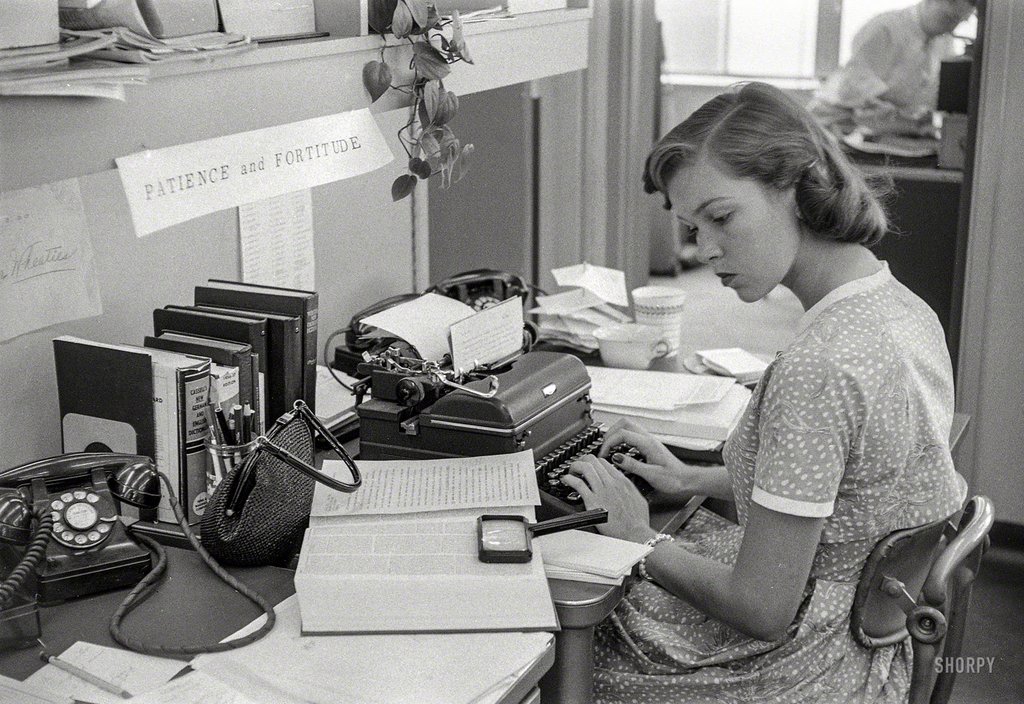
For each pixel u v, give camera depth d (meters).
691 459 1.91
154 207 1.22
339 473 1.59
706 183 1.39
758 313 5.07
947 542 1.57
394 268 2.51
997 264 3.06
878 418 1.33
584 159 3.87
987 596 2.93
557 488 1.63
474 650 1.22
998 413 3.15
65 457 1.42
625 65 3.78
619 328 2.34
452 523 1.44
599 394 2.07
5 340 1.58
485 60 1.84
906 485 1.41
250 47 1.29
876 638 1.46
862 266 1.44
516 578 1.30
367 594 1.28
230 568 1.44
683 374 2.20
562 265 3.99
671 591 1.46
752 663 1.47
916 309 1.47
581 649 1.36
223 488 1.41
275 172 1.40
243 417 1.54
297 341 1.74
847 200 1.37
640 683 1.49
